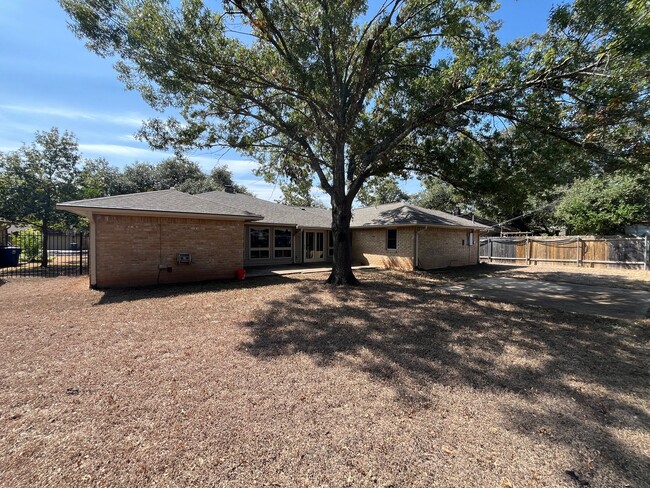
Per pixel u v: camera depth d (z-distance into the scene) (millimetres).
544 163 7941
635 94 5668
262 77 8211
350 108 8992
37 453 2391
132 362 4145
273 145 10555
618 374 3955
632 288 10539
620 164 7230
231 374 3832
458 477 2205
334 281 10844
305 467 2293
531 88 6996
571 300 8539
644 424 2873
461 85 7621
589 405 3207
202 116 9805
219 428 2742
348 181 11695
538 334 5551
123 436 2613
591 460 2389
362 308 7410
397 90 9758
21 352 4445
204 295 8742
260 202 19234
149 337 5180
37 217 15070
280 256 17688
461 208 26391
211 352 4551
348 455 2422
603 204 18391
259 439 2602
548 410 3104
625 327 6000
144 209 9641
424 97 8195
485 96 7406
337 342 5059
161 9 6984
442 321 6352
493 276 13695
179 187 32344
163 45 7098
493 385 3627
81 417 2875
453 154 10328
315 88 7730
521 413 3043
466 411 3074
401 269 16281
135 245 10164
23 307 7188
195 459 2357
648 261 15516
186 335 5312
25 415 2895
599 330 5809
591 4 5520
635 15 5191
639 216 17484
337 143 9906
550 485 2135
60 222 15758
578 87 6277
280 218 17375
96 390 3385
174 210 10164
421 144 10805
